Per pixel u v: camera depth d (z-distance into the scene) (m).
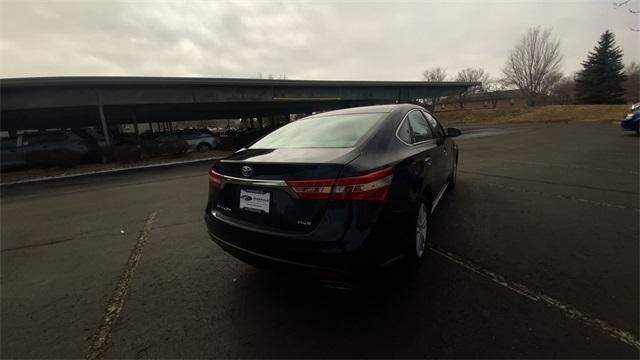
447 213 4.29
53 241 4.25
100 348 2.11
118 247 3.89
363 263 1.96
